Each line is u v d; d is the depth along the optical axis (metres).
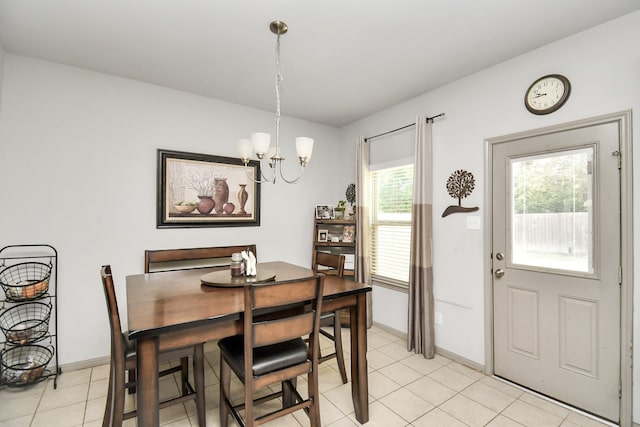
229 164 3.32
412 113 3.21
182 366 2.10
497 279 2.48
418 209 2.93
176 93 3.02
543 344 2.22
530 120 2.27
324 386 2.35
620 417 1.87
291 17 1.91
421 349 2.90
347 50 2.29
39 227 2.43
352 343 1.98
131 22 1.96
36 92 2.42
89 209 2.61
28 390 2.24
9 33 2.08
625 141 1.85
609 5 1.77
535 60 2.25
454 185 2.77
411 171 3.26
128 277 2.32
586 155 2.02
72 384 2.33
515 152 2.37
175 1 1.77
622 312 1.87
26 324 2.36
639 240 1.81
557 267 2.15
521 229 2.35
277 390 2.31
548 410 2.05
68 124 2.54
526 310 2.31
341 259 2.38
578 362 2.05
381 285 3.56
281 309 1.68
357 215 3.62
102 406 2.07
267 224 3.61
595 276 1.98
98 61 2.48
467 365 2.67
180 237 3.04
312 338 1.66
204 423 1.82
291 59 2.43
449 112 2.83
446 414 2.01
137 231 2.82
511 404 2.12
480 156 2.59
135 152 2.81
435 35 2.09
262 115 3.57
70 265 2.53
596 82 1.97
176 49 2.29
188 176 3.06
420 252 2.92
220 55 2.38
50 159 2.47
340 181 4.21
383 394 2.24
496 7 1.80
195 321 1.39
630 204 1.84
